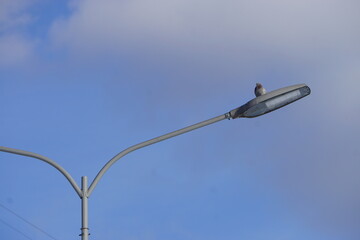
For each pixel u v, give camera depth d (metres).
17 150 10.82
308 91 11.37
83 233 10.51
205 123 11.34
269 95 11.10
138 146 11.23
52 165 10.88
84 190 10.77
